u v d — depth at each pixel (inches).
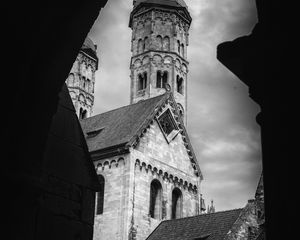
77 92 2780.5
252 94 248.4
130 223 1636.3
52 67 420.8
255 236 1262.3
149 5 2847.0
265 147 231.9
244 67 250.8
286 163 220.2
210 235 1411.2
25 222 391.9
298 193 211.9
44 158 441.7
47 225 421.4
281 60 230.8
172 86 2704.2
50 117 422.9
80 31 429.7
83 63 2847.0
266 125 234.2
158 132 1855.3
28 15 398.0
